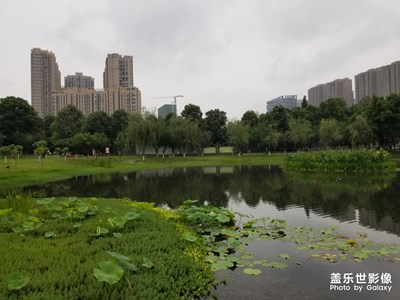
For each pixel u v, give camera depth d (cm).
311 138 5462
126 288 455
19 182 2198
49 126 7844
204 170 3212
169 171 3159
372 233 864
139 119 4516
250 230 910
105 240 650
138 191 1778
